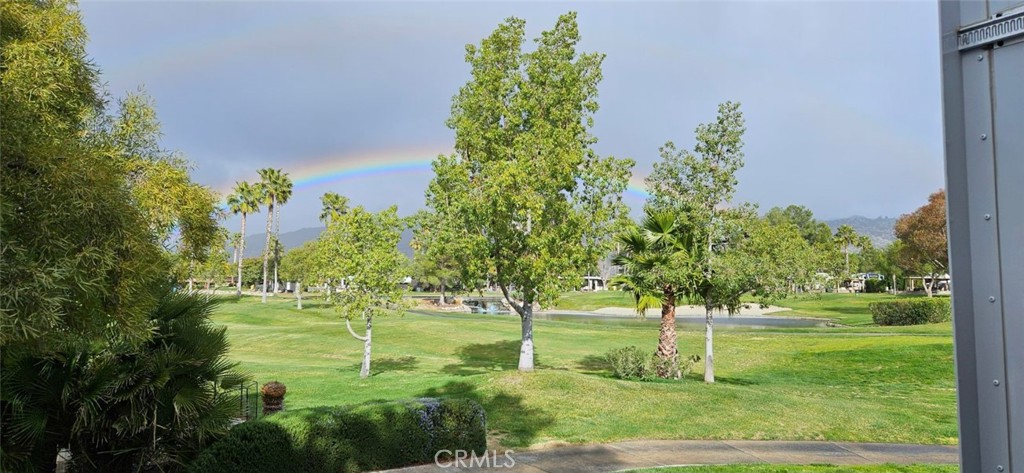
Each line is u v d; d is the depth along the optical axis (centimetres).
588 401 1309
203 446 798
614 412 1244
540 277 1425
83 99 791
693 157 1605
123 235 556
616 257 1769
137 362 794
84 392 757
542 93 1570
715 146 1578
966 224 168
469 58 1630
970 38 170
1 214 454
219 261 1220
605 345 2848
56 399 751
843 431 1177
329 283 1880
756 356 2394
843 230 9331
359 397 1445
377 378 1817
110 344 791
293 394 1527
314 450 823
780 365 2211
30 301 457
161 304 826
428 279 6744
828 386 1797
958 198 169
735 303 1636
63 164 513
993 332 162
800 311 5697
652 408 1279
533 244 1404
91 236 534
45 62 636
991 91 166
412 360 2391
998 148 163
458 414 959
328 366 2173
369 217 1853
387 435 888
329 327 3462
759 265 1509
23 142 507
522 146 1452
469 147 1620
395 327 3419
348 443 853
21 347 526
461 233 1503
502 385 1416
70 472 793
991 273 163
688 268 1542
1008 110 162
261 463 777
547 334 3244
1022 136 159
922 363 2025
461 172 1509
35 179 500
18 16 642
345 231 1845
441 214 1580
